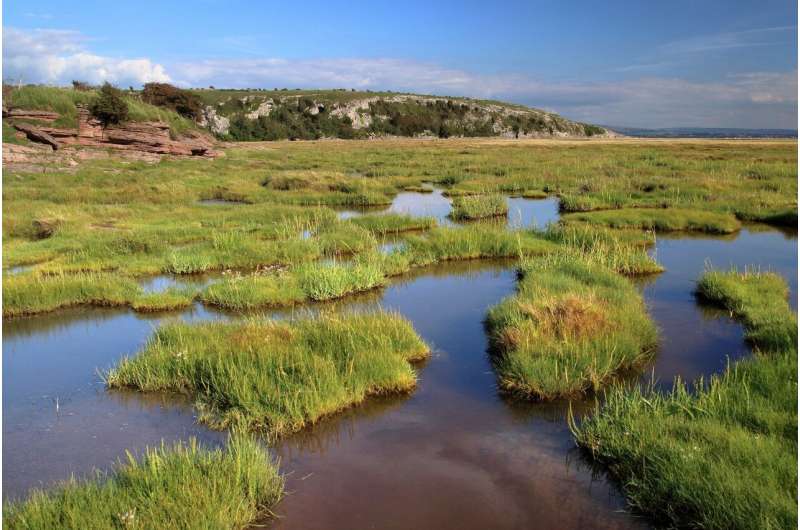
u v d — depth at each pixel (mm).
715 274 10719
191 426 6160
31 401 6836
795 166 29781
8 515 4285
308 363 6777
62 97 33500
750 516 3930
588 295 9008
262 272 12406
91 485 4656
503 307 8969
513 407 6434
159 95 59812
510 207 22047
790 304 9625
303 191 25859
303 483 5027
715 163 33000
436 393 6820
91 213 19031
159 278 12367
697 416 5512
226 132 101062
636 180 25484
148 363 7324
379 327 8008
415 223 17719
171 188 24484
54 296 10398
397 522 4477
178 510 4230
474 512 4586
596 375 6734
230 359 6980
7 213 17953
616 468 5012
